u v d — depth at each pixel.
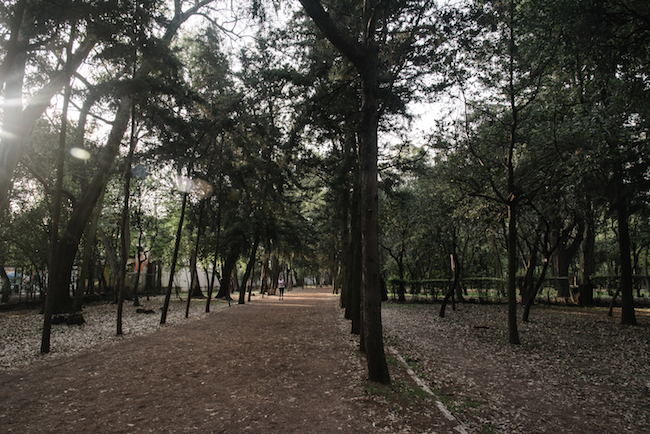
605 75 10.36
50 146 17.75
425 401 5.41
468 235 20.12
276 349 8.95
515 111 10.59
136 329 12.48
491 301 25.03
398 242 30.09
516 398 5.90
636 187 12.53
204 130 14.63
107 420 4.50
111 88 11.10
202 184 16.94
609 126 9.66
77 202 16.48
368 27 7.06
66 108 8.91
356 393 5.63
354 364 7.45
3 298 22.88
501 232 23.23
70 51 8.98
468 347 9.99
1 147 10.98
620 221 14.38
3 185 10.90
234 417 4.64
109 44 10.30
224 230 26.27
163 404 5.07
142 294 33.16
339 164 15.57
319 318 15.98
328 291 51.81
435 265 33.12
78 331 11.93
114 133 15.38
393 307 22.45
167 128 13.48
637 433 4.66
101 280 30.47
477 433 4.50
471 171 12.62
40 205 21.48
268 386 5.95
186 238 30.33
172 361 7.60
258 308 21.44
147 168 15.35
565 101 10.89
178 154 13.88
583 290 22.38
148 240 31.72
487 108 11.86
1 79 8.28
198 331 12.01
